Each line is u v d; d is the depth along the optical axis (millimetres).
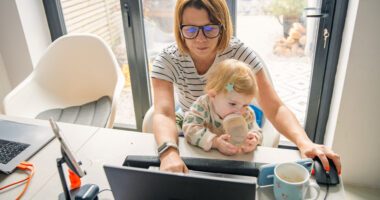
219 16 1099
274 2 1697
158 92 1208
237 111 984
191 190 652
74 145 1093
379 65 1457
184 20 1107
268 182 874
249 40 1834
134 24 1874
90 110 1755
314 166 894
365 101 1555
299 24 1725
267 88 1205
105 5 1922
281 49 1825
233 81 942
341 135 1674
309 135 1955
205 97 1070
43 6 1998
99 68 1769
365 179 1772
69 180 913
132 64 2018
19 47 1965
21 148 1082
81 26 2068
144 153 1027
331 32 1630
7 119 1315
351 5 1466
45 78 1803
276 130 1200
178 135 1104
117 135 1142
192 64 1234
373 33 1399
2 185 937
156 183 671
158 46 1967
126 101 2250
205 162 938
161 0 1827
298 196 784
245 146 1000
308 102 1870
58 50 1776
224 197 638
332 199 824
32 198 885
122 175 689
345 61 1526
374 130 1616
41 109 1754
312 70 1776
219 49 1208
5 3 1836
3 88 2084
